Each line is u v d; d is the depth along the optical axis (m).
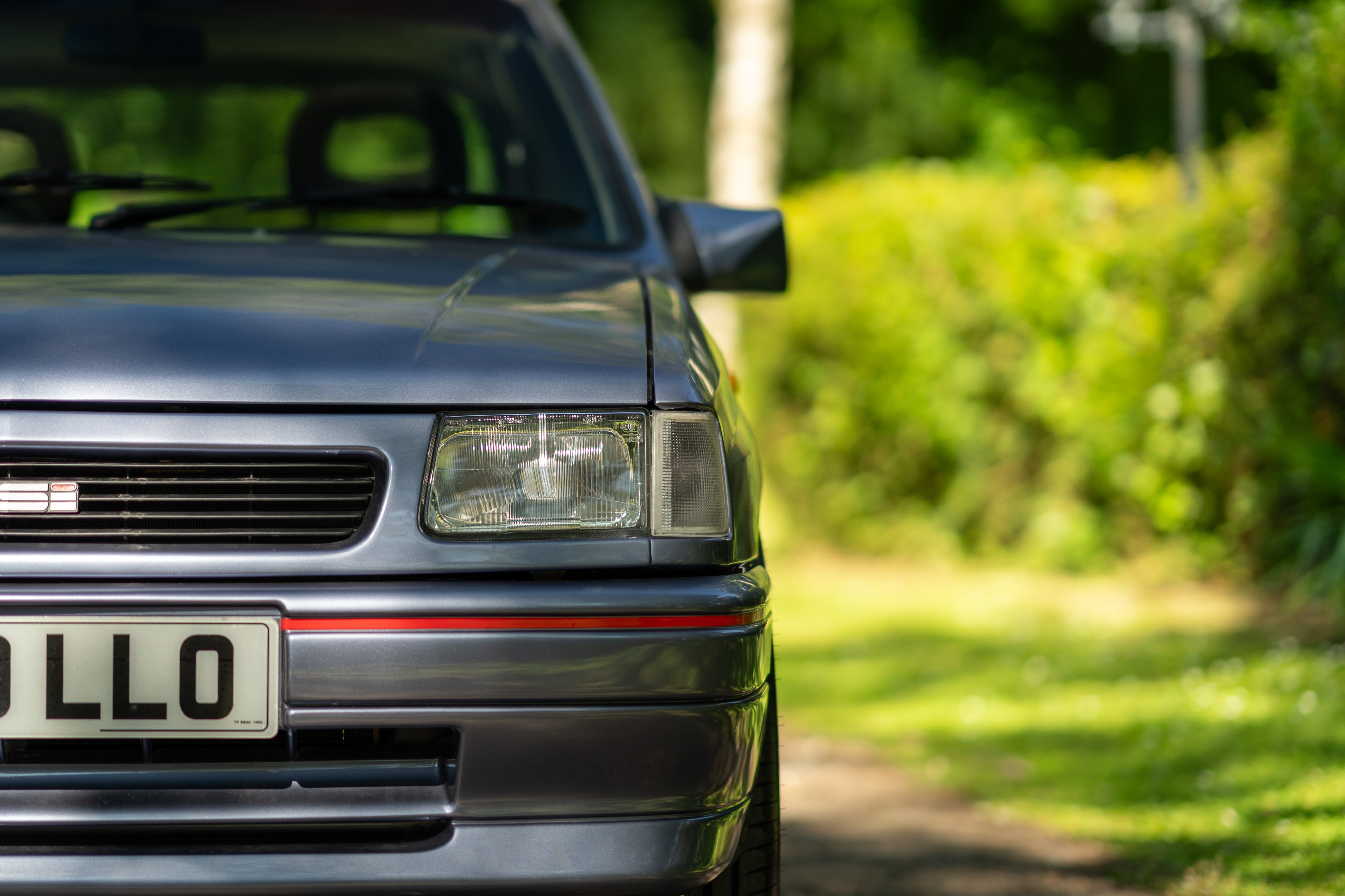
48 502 3.08
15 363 3.15
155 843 3.07
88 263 3.79
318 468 3.16
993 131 30.97
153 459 3.12
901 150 33.09
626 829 3.12
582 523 3.19
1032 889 5.19
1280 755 6.45
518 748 3.06
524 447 3.20
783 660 9.73
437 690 3.04
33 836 3.05
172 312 3.36
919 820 6.15
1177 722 7.29
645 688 3.09
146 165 5.77
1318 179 9.88
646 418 3.27
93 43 5.62
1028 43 32.72
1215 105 21.02
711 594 3.15
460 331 3.41
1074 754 6.99
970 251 13.12
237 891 3.03
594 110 5.48
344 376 3.20
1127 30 16.09
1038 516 13.06
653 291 3.98
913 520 14.01
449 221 5.12
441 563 3.11
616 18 35.44
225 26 5.68
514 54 5.71
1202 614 10.62
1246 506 11.20
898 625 10.86
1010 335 13.02
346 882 3.05
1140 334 11.75
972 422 13.27
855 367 14.23
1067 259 12.34
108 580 3.06
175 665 3.04
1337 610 9.77
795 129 33.66
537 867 3.09
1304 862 5.01
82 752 3.09
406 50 5.75
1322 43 9.47
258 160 5.76
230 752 3.11
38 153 5.54
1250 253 10.84
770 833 3.69
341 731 3.15
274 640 3.04
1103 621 10.53
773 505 14.62
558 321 3.54
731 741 3.16
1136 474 11.99
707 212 5.14
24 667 3.02
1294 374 10.67
